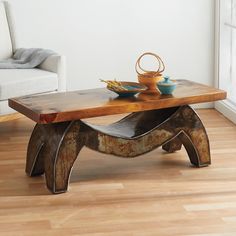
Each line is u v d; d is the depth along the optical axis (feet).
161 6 18.26
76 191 12.05
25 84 15.31
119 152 12.51
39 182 12.57
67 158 11.93
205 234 10.08
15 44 17.42
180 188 12.14
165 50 18.54
